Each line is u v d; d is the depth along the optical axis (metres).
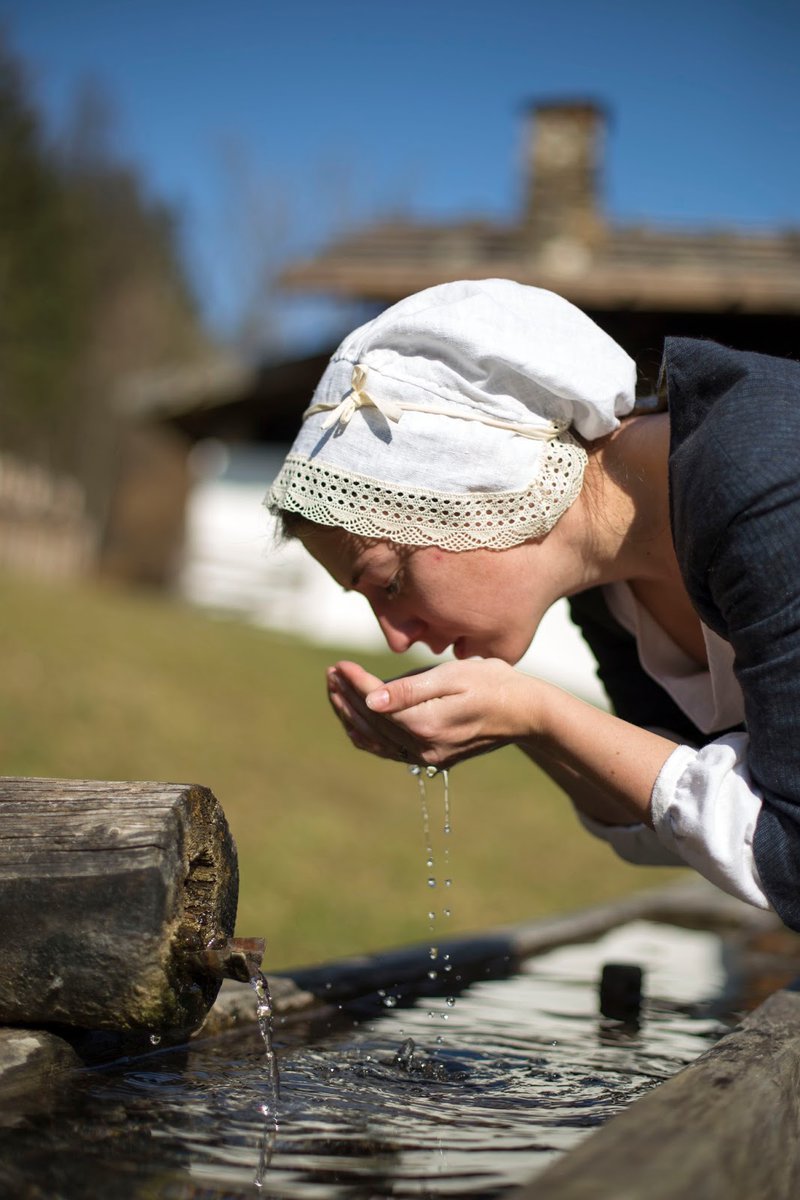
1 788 1.70
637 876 6.52
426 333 1.94
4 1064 1.59
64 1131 1.47
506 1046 2.10
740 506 1.61
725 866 1.66
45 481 17.28
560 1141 1.54
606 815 2.38
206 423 15.95
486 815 7.36
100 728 6.74
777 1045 1.58
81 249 29.45
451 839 6.50
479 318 1.93
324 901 4.70
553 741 1.81
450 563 1.94
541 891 5.68
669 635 2.15
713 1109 1.26
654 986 2.73
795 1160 1.38
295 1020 2.20
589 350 1.94
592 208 12.09
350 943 4.18
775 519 1.60
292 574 15.83
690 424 1.75
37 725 6.39
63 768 5.79
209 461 16.78
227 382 14.75
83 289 29.12
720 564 1.64
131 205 34.44
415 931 4.52
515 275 11.38
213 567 16.38
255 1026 2.11
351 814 6.49
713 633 1.92
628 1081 1.88
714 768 1.71
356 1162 1.42
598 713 1.80
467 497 1.90
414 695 1.76
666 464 1.91
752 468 1.61
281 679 9.91
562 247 11.90
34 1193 1.26
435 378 1.93
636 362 2.28
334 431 1.96
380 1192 1.32
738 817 1.67
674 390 1.78
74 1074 1.71
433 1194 1.32
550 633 13.63
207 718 7.78
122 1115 1.54
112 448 30.78
